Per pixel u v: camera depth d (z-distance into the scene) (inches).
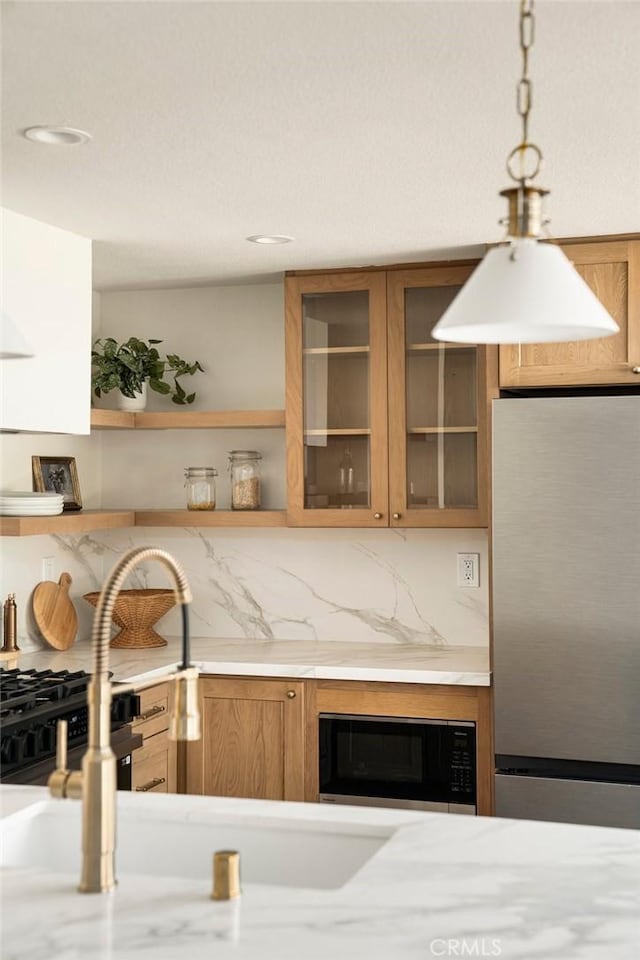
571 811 137.2
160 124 95.3
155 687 147.1
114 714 123.0
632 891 60.5
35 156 104.4
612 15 73.2
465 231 136.7
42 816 77.8
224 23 74.5
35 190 116.1
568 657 137.4
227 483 176.7
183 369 173.2
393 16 73.5
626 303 140.3
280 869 74.2
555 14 73.0
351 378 159.5
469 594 166.9
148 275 165.6
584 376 141.9
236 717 153.9
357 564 171.8
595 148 102.6
